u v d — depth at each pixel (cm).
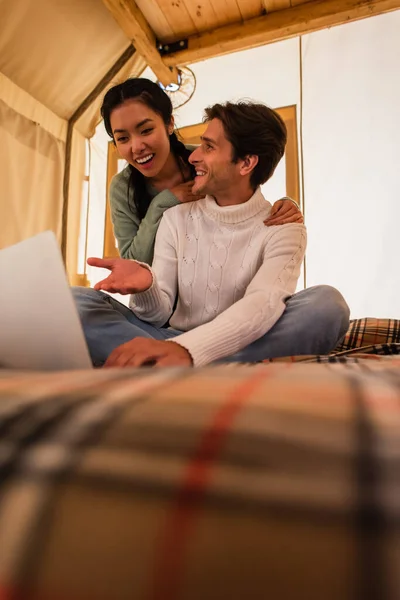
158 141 122
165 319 100
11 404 17
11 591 11
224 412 15
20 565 11
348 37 216
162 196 122
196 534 11
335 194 219
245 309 73
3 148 211
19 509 12
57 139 241
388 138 213
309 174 222
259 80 230
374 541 10
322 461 12
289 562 10
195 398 16
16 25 191
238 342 69
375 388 18
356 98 217
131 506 12
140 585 10
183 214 113
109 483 12
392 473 11
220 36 227
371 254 214
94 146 259
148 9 220
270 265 92
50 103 234
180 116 240
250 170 105
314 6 214
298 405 15
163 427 14
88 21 209
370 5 205
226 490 11
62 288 42
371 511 10
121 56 236
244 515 11
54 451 13
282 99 227
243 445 13
